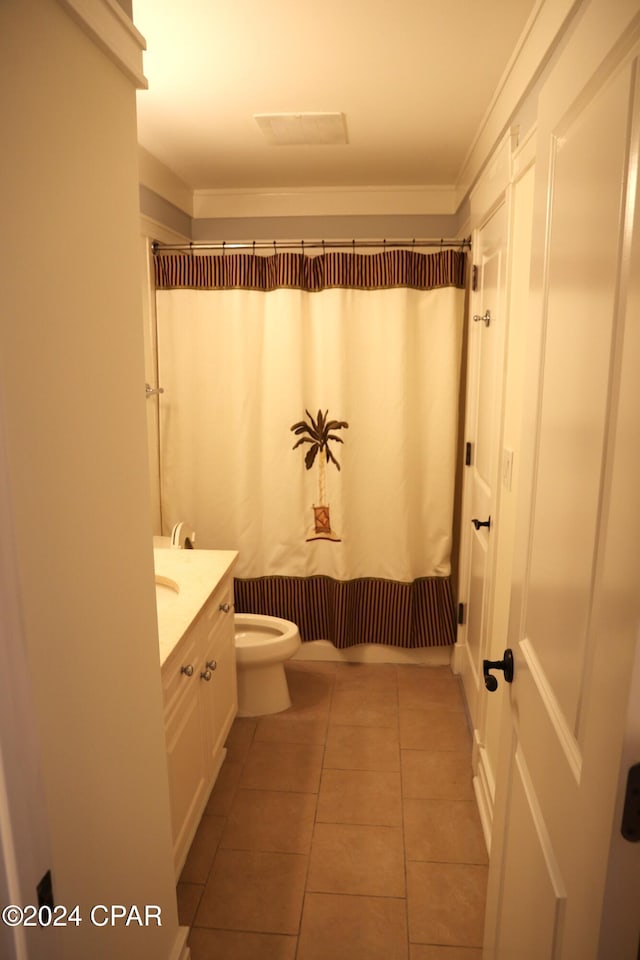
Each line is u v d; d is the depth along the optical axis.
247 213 3.27
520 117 1.78
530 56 1.59
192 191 3.26
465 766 2.32
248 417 2.90
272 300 2.84
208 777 2.05
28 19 0.75
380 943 1.61
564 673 0.87
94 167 0.94
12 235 0.74
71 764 0.91
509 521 1.90
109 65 0.98
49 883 0.72
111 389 1.02
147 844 1.23
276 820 2.04
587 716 0.76
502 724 1.30
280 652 2.56
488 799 2.00
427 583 3.02
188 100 2.09
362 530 3.01
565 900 0.82
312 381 2.92
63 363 0.86
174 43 1.70
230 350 2.88
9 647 0.65
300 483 2.95
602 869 0.68
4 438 0.64
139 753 1.17
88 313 0.93
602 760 0.69
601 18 0.77
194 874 1.83
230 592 2.35
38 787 0.69
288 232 3.27
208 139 2.48
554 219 0.98
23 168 0.75
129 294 1.08
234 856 1.89
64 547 0.88
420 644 3.05
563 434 0.91
